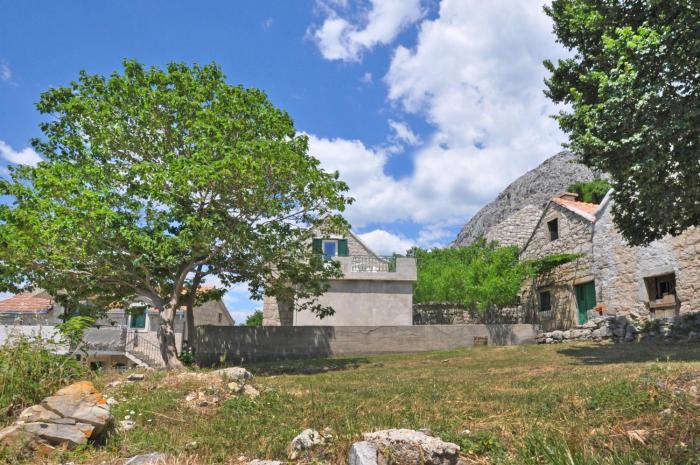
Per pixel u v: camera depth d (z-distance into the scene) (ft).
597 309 75.15
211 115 57.88
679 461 13.62
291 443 16.72
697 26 36.73
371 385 37.86
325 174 61.87
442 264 117.50
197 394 28.02
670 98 38.11
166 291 63.98
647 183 40.65
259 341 76.02
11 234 48.73
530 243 99.14
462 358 64.44
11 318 91.35
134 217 53.67
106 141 58.18
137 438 19.08
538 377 38.11
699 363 33.63
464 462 14.82
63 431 17.61
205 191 57.62
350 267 92.17
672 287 64.03
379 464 13.50
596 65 48.91
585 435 16.37
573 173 254.88
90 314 62.34
